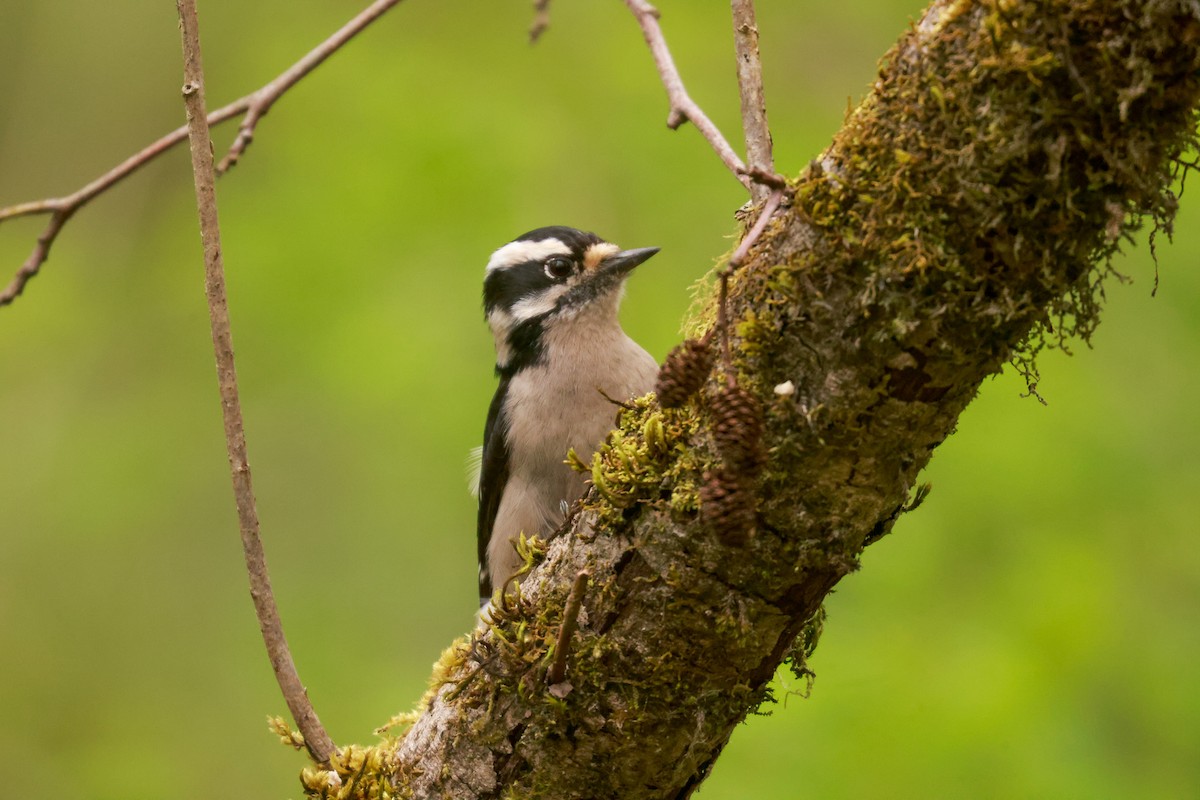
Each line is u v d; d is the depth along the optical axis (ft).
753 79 20.13
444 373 42.65
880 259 15.10
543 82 46.50
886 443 15.90
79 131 57.72
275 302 44.24
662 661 17.34
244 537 19.70
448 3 48.39
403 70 46.96
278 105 46.98
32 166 57.21
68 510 50.44
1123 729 33.53
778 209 15.90
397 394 42.52
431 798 19.29
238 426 19.47
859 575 35.86
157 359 52.24
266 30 50.34
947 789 31.37
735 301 16.11
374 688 45.09
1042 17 13.79
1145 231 38.86
